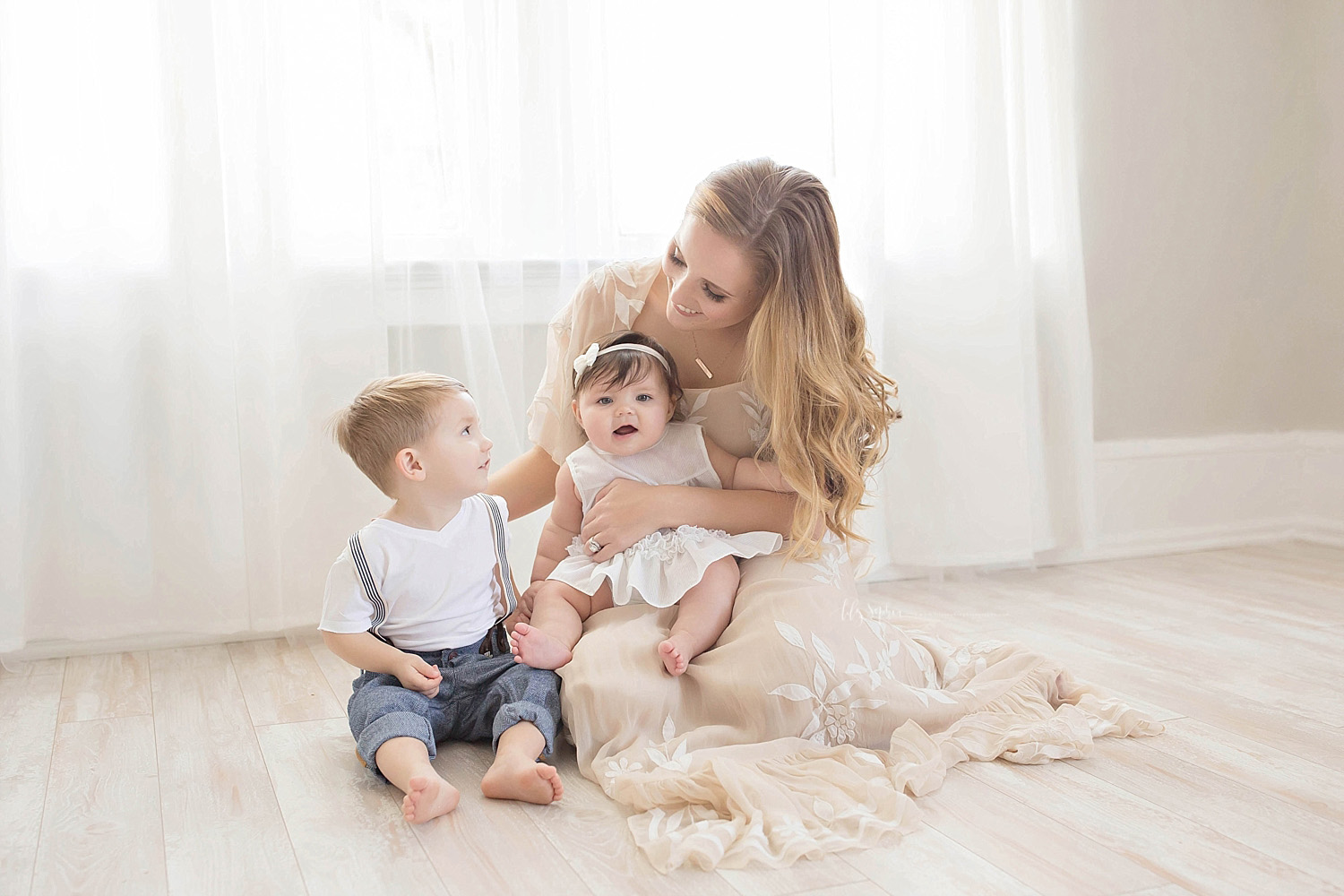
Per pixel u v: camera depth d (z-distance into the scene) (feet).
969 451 8.86
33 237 6.86
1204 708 5.50
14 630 6.67
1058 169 9.18
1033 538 9.21
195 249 7.00
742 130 8.37
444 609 5.08
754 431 5.61
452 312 7.58
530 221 7.79
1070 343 9.23
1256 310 10.41
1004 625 7.34
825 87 8.51
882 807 4.09
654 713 4.72
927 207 8.76
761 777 4.20
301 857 3.88
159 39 6.93
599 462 5.40
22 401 6.88
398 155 7.49
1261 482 10.39
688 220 5.16
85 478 6.98
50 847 4.00
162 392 7.13
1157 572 9.11
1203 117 10.17
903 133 8.78
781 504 5.43
